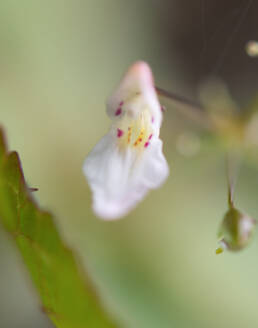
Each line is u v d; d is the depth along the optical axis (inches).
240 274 4.4
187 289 4.4
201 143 4.5
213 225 4.7
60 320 3.0
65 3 4.8
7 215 3.1
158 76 5.1
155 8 5.2
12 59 4.7
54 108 4.7
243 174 4.7
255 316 4.3
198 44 5.3
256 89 5.3
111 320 2.8
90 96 4.8
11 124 4.6
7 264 4.5
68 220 4.6
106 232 4.6
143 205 4.7
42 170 4.6
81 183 4.7
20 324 4.5
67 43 4.8
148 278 4.4
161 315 4.2
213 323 4.3
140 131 3.5
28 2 4.8
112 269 4.4
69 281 2.9
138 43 5.0
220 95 4.5
